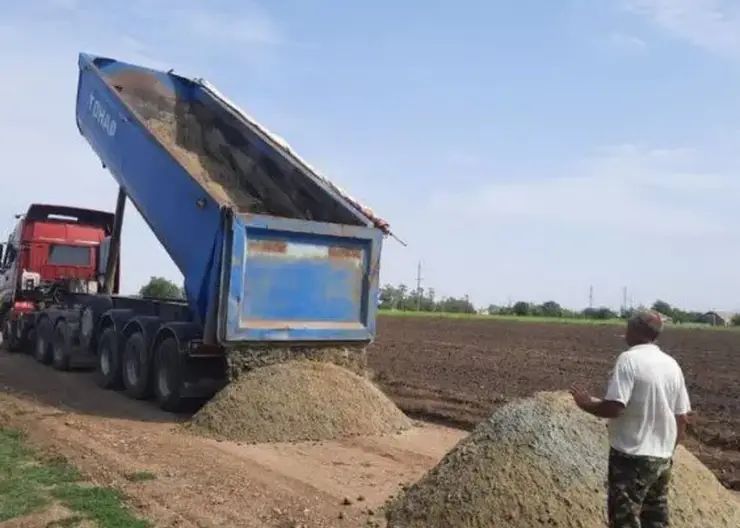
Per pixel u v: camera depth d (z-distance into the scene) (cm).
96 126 1407
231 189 1305
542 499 565
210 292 1034
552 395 671
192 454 838
